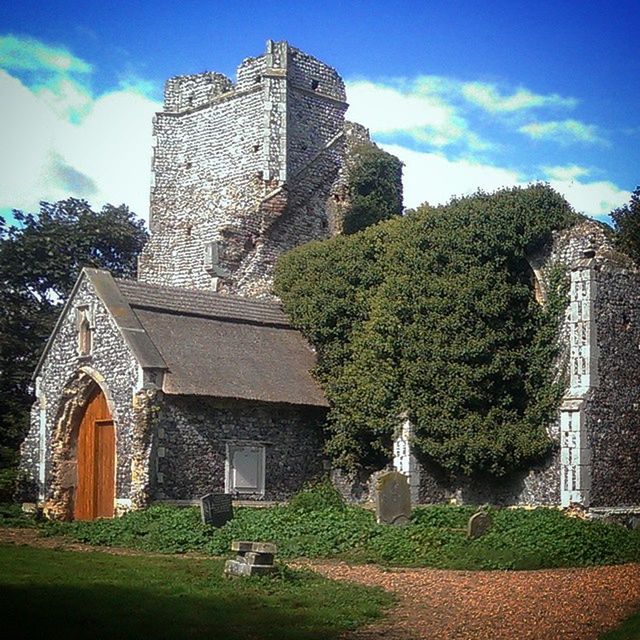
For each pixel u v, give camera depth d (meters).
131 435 25.44
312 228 38.62
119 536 20.88
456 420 26.05
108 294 27.16
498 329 26.52
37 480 28.53
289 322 30.19
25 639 11.07
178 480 25.41
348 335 28.73
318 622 12.64
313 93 39.47
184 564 17.08
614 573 17.09
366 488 27.81
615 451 26.48
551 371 26.95
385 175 40.09
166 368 25.55
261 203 36.91
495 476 26.97
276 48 38.31
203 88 40.03
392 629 12.52
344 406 27.78
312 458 28.20
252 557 15.80
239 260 36.16
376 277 28.62
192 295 29.22
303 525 21.19
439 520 22.59
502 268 27.00
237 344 28.20
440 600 14.47
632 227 28.83
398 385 26.73
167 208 40.50
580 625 12.58
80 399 27.84
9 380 37.72
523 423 26.56
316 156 39.03
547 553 18.94
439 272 26.78
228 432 26.50
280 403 27.00
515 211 27.11
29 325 39.97
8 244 41.50
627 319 27.30
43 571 15.83
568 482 25.81
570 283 26.81
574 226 27.30
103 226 44.53
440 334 26.23
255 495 26.78
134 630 11.66
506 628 12.49
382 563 18.72
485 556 18.78
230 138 38.94
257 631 11.96
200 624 12.14
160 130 40.84
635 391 27.20
